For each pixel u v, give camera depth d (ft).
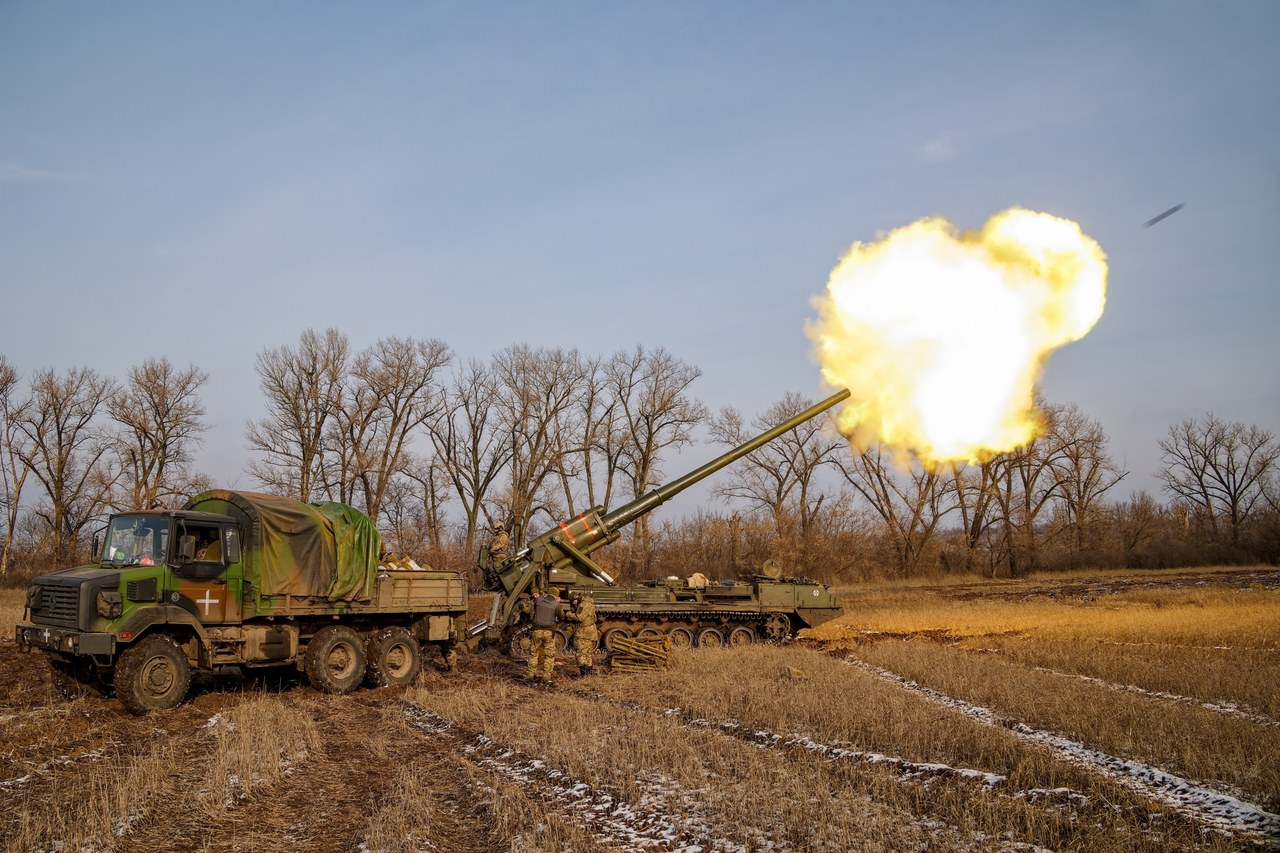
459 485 175.73
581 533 76.48
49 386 165.58
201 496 57.31
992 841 26.53
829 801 30.37
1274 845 26.55
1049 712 44.04
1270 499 236.84
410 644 61.62
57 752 39.04
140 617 48.80
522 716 46.16
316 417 162.09
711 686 54.34
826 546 189.98
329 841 28.17
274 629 55.36
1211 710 45.32
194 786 33.73
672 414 178.70
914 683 58.23
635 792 31.96
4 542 164.25
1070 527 229.66
